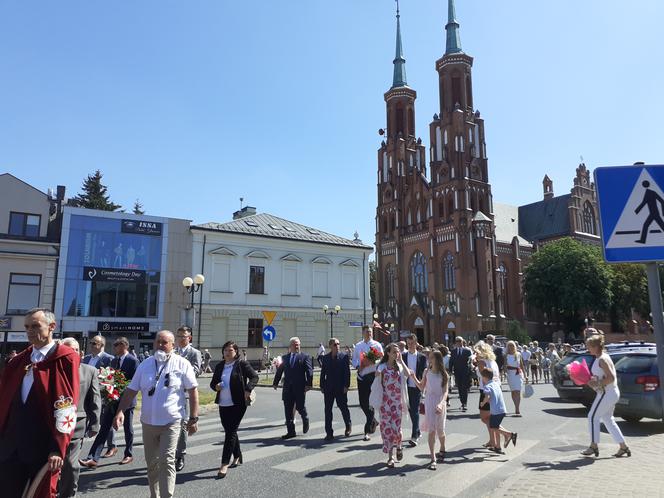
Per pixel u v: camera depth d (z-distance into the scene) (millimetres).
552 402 17047
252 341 36250
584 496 5844
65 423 4426
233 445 7934
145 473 7926
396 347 8375
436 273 68438
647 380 11508
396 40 83875
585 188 80875
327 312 39531
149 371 6273
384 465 8094
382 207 78688
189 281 26109
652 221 3922
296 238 38875
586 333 15492
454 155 68625
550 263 62875
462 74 72438
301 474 7562
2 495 4312
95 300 31750
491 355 9297
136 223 33531
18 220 30953
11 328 29281
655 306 3801
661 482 6301
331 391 10461
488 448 9289
